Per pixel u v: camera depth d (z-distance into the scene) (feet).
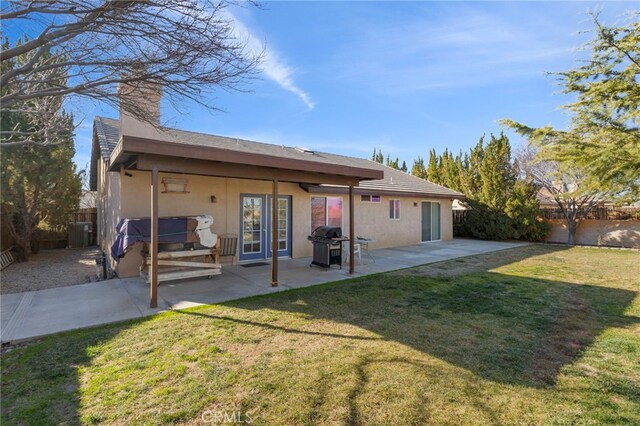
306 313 17.30
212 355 12.37
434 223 54.24
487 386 10.16
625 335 14.24
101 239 42.73
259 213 33.81
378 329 15.05
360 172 26.68
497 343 13.46
